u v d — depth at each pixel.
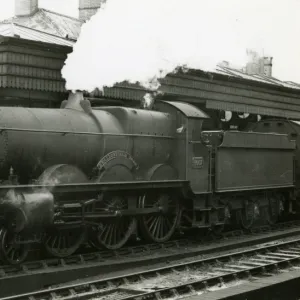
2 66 12.20
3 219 9.56
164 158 13.06
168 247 12.99
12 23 14.20
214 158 13.93
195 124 13.36
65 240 10.69
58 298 8.27
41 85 12.87
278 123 19.06
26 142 10.01
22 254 9.76
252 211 15.70
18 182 10.27
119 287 9.08
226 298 7.62
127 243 13.12
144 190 12.14
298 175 18.67
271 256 11.94
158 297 8.36
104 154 11.40
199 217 13.85
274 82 23.81
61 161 10.65
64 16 23.31
